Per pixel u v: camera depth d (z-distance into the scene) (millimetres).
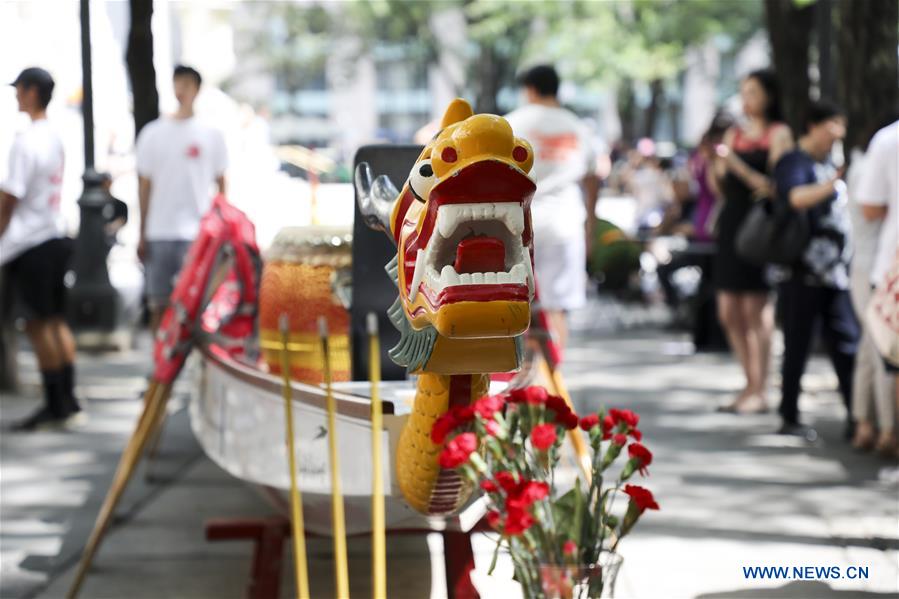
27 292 11562
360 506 5664
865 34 11727
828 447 10492
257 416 6141
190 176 11625
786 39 16734
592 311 21750
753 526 8141
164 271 11656
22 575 7328
